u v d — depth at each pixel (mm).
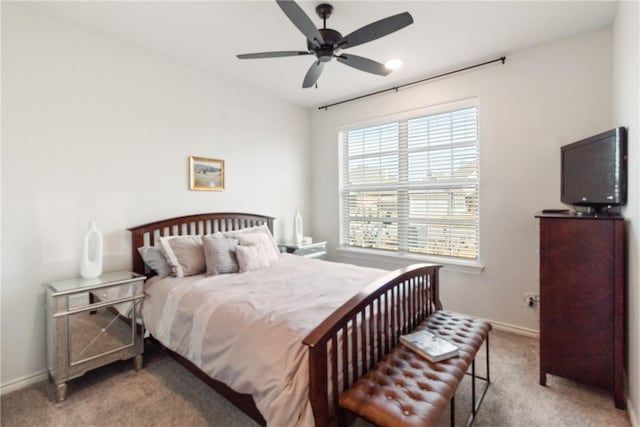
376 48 2764
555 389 2088
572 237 2025
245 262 2762
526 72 2822
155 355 2598
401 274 1991
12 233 2143
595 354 1973
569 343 2049
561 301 2068
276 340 1545
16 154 2150
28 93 2195
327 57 2084
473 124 3230
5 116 2105
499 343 2744
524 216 2887
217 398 2023
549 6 2178
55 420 1827
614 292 1905
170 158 3027
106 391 2102
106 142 2588
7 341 2125
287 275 2611
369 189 4086
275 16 2293
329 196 4430
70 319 2064
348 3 2121
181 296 2205
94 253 2414
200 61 3061
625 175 1861
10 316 2137
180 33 2537
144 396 2047
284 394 1368
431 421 1219
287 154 4246
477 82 3100
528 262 2887
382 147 3938
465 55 2912
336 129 4309
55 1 2111
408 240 3748
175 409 1920
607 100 2486
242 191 3689
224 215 3443
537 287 2852
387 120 3805
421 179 3609
